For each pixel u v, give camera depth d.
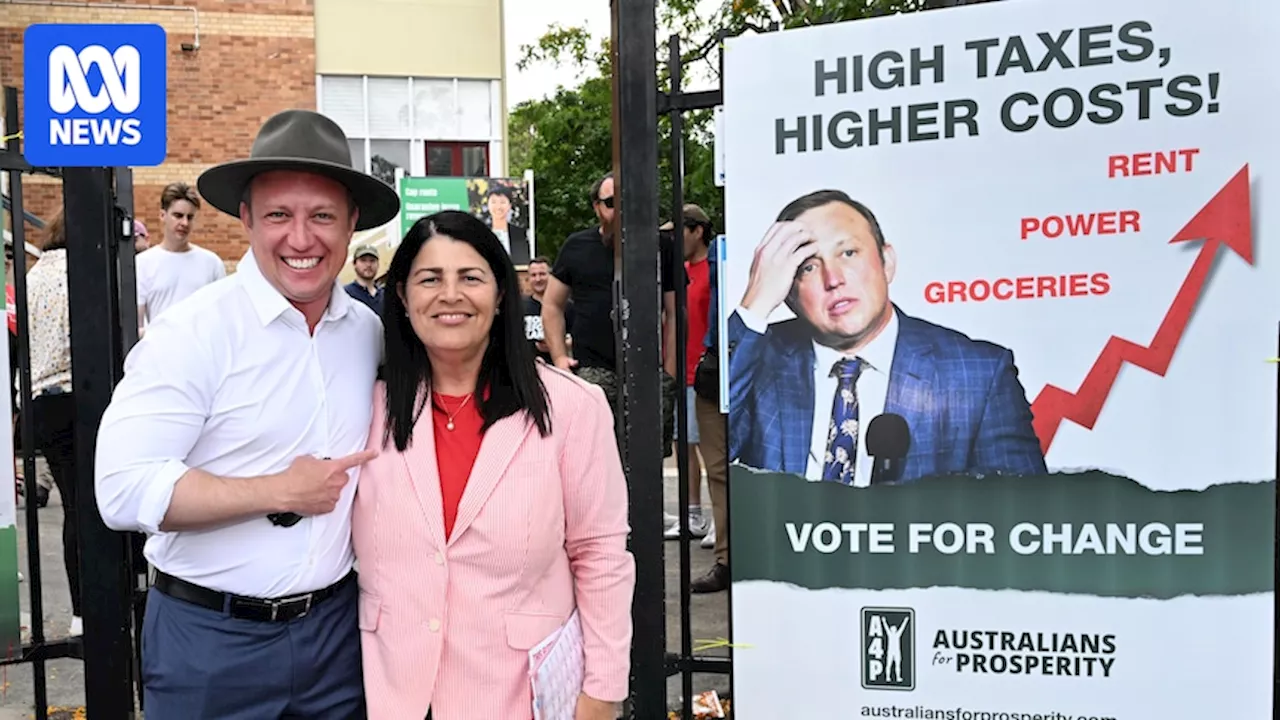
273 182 1.76
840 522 2.23
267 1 12.26
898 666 2.22
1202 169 1.99
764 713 2.30
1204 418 2.03
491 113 13.47
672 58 2.41
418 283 1.75
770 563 2.28
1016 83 2.06
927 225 2.13
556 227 20.80
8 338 2.52
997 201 2.09
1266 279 1.97
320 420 1.79
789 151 2.19
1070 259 2.06
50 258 3.76
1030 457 2.12
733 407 2.28
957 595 2.18
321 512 1.72
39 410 3.28
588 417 1.85
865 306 2.17
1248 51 1.95
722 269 2.26
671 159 2.50
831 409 2.21
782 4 6.78
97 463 1.67
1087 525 2.10
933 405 2.15
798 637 2.27
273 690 1.78
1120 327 2.05
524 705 1.74
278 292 1.77
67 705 3.27
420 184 12.67
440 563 1.73
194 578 1.76
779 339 2.23
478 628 1.72
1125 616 2.10
